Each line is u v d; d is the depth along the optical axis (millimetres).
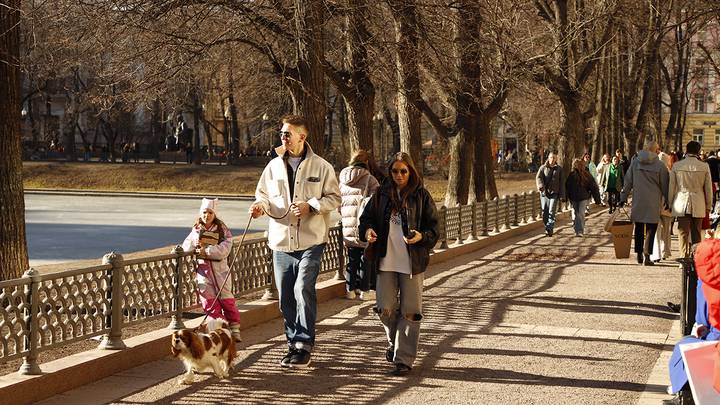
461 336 11180
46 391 8031
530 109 66250
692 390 6066
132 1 18891
